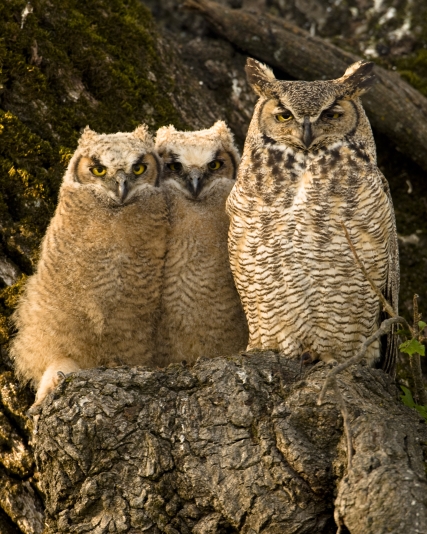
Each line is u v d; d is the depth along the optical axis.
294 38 13.46
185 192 10.56
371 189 9.41
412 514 7.43
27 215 10.95
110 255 10.10
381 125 12.86
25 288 10.44
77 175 10.36
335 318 9.66
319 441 8.27
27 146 11.12
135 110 12.25
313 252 9.41
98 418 8.62
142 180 10.35
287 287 9.62
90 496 8.56
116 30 12.62
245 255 9.71
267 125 9.94
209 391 8.74
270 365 9.02
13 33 11.55
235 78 13.68
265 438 8.39
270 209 9.52
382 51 14.53
